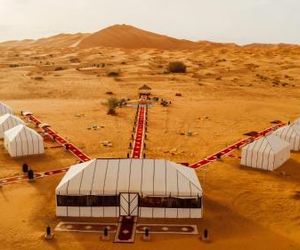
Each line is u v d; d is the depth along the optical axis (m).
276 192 35.94
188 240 27.97
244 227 29.92
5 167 41.25
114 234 28.75
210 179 38.66
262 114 66.62
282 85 95.44
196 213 31.16
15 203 33.28
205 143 50.16
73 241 27.75
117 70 111.94
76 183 31.22
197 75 107.19
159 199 31.11
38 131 53.97
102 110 67.00
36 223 30.19
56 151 46.28
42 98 77.75
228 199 34.50
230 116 64.69
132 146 48.50
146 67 119.31
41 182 37.66
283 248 26.97
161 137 52.34
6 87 84.38
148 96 79.00
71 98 77.88
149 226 29.95
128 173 31.88
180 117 63.19
